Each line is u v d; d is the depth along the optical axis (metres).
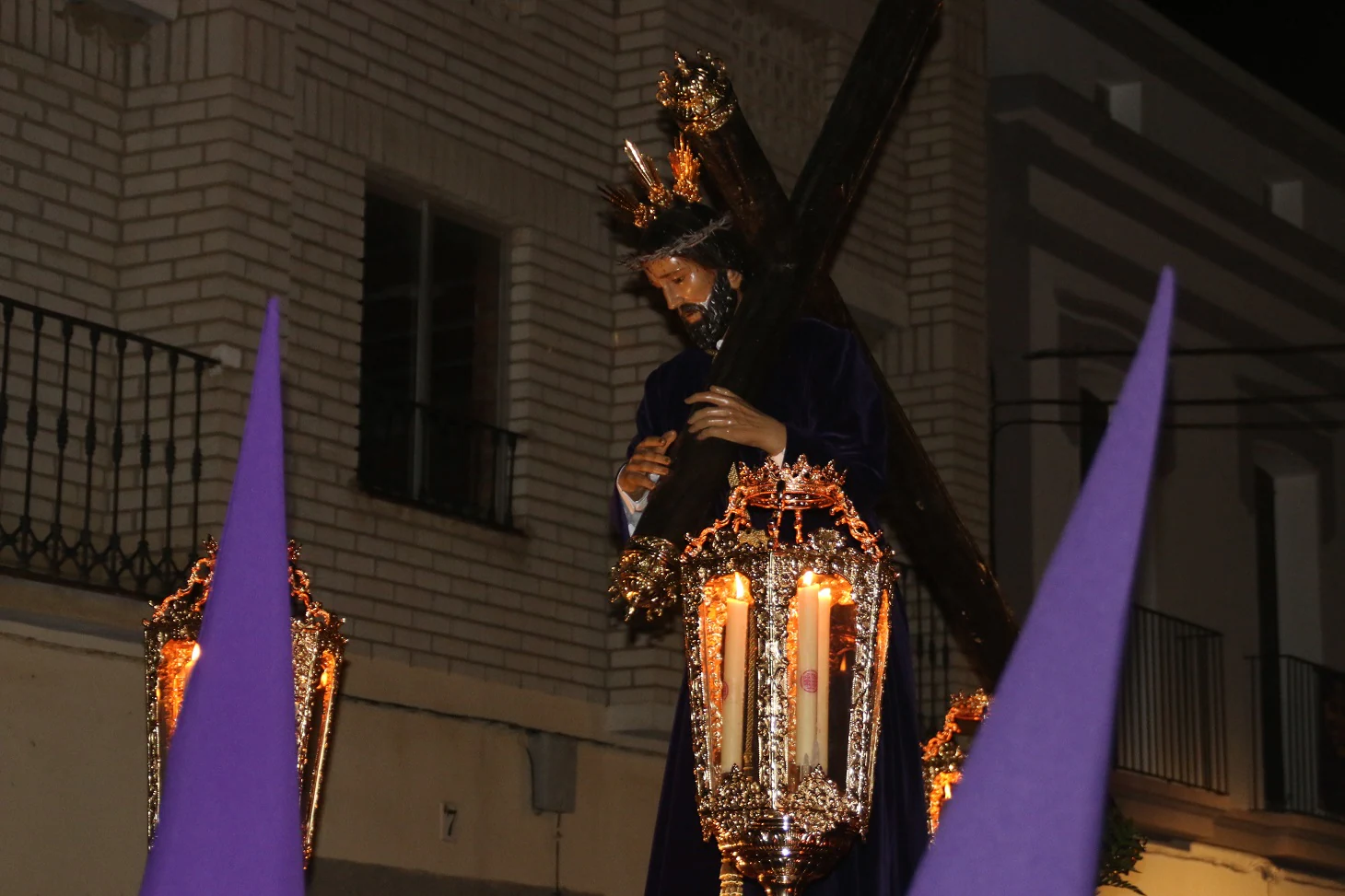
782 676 5.58
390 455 21.61
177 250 19.70
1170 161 31.88
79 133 19.61
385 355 21.72
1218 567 32.34
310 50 20.81
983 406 27.48
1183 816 30.23
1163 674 30.66
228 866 3.19
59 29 19.53
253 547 3.27
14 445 18.67
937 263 27.25
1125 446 3.05
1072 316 29.72
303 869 3.38
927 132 27.59
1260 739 32.50
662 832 6.93
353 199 21.09
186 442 19.25
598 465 23.41
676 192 7.41
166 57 20.08
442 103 22.19
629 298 23.78
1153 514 31.08
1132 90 31.94
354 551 20.64
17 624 17.44
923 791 6.88
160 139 19.95
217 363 19.34
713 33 24.62
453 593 21.62
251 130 19.95
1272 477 34.91
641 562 6.46
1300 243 34.69
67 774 17.66
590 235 23.66
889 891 6.57
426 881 20.77
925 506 12.91
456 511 21.78
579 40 23.83
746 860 5.64
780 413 7.07
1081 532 3.03
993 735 2.99
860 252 26.64
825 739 5.59
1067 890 2.93
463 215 22.59
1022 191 29.17
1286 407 34.16
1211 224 32.81
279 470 3.31
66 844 17.58
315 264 20.55
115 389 19.47
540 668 22.42
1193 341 32.25
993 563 28.14
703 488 6.61
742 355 6.98
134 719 18.30
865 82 8.52
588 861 22.62
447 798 21.14
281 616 3.26
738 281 7.30
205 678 3.23
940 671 26.02
